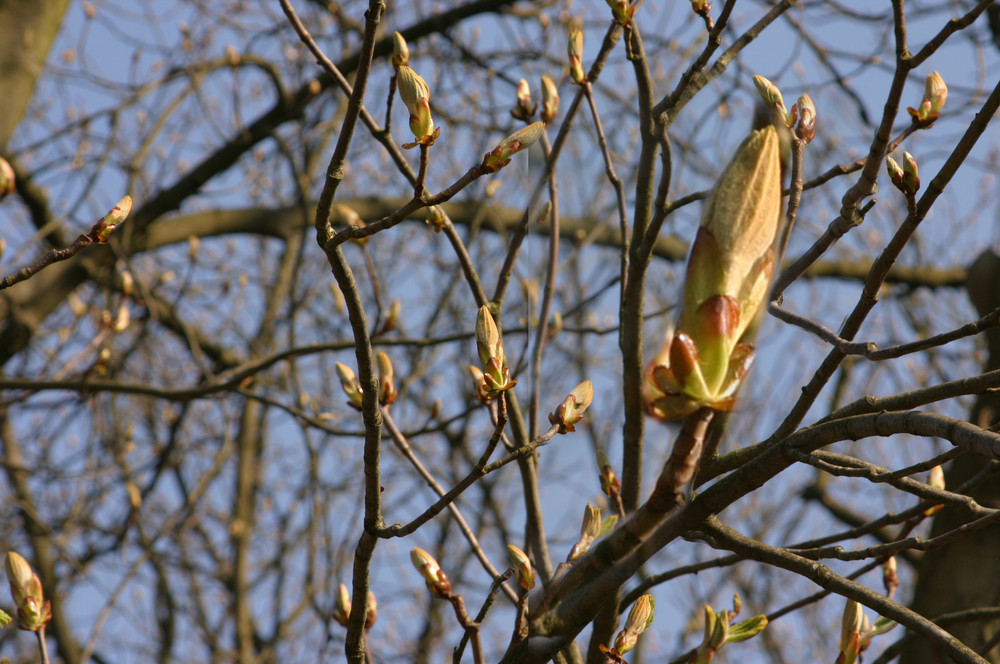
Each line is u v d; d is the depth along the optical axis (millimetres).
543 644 1923
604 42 2451
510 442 2639
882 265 1981
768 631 8031
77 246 2109
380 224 1806
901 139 2250
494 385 1994
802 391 2059
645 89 1989
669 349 1344
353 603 2275
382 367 2805
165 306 7867
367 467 2100
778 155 1302
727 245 1268
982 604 4242
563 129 2248
